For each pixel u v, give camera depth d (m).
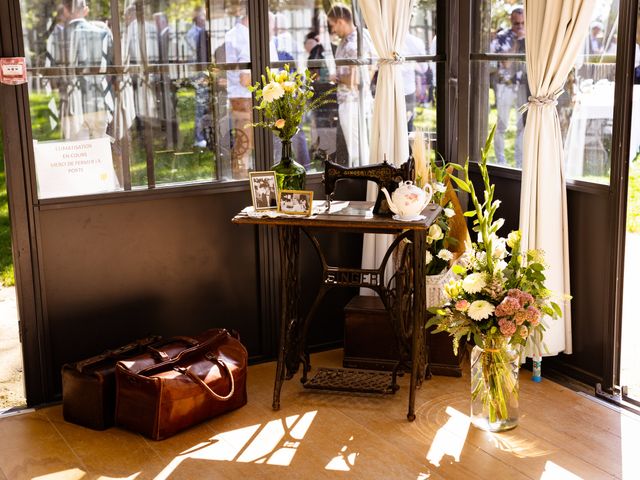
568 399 3.70
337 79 4.21
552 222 3.79
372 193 4.26
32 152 3.60
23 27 3.52
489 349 3.29
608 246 3.64
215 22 3.90
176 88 3.88
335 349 4.45
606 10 3.54
